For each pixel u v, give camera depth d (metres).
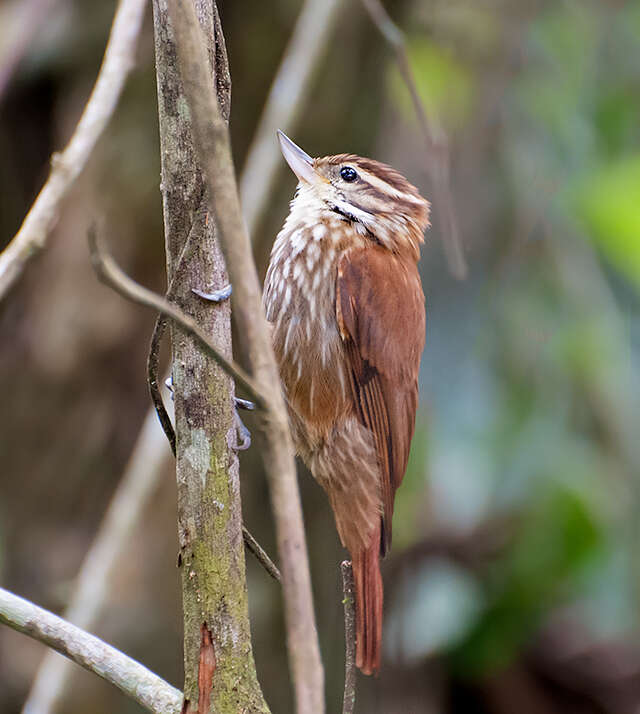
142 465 8.27
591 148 12.36
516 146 12.53
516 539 12.41
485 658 12.28
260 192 8.59
